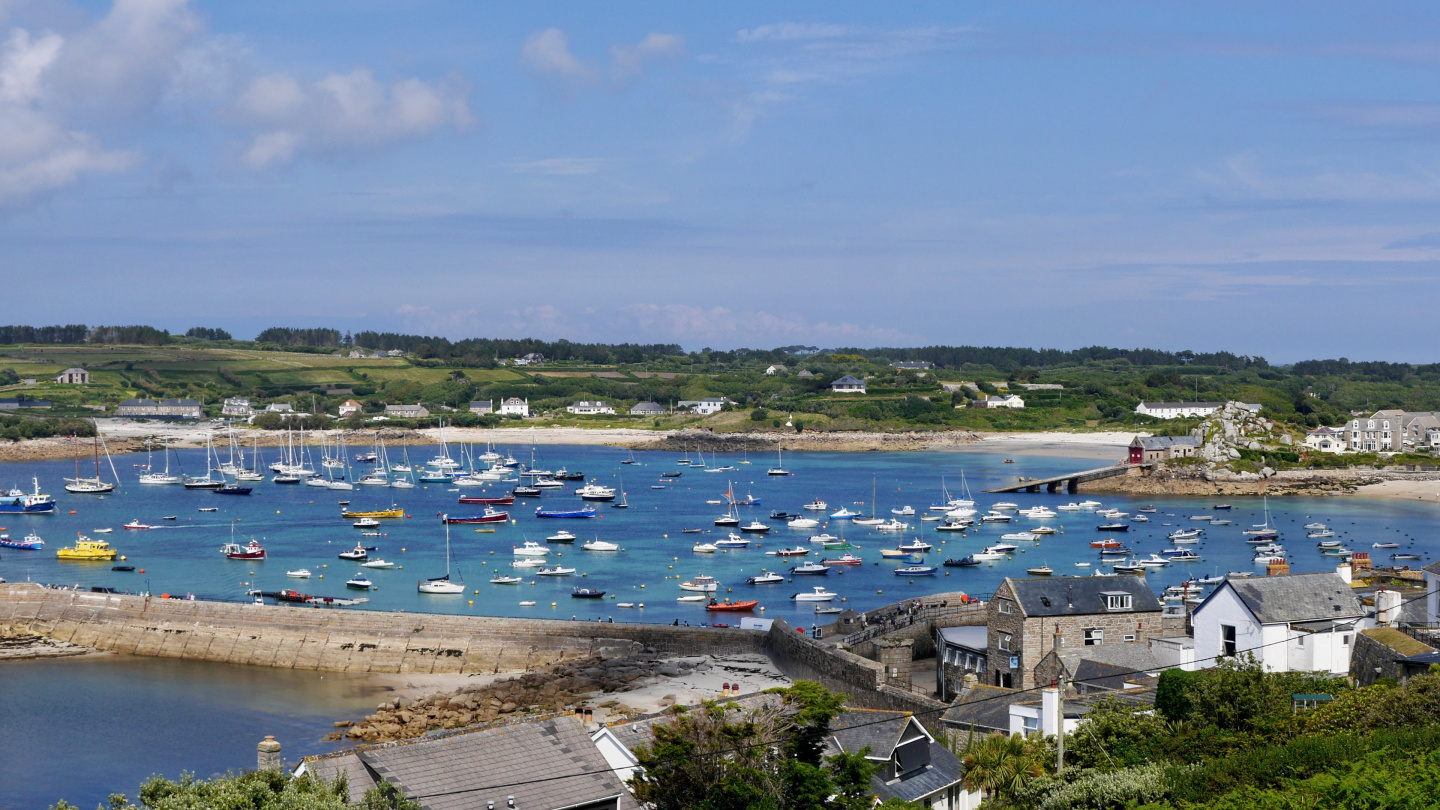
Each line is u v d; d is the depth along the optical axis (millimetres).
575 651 145625
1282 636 91938
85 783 104250
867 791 65875
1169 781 65938
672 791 60219
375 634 148125
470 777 58031
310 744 115375
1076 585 109750
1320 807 57750
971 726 87938
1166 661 101562
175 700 132125
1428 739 65750
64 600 160375
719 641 144500
